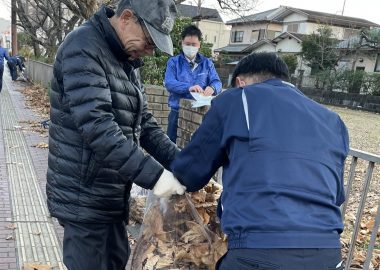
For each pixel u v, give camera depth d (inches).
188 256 86.3
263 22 1891.0
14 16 1008.2
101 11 80.0
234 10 589.3
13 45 1045.8
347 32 1724.9
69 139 79.8
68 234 84.7
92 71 74.6
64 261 85.6
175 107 211.2
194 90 188.7
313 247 61.2
